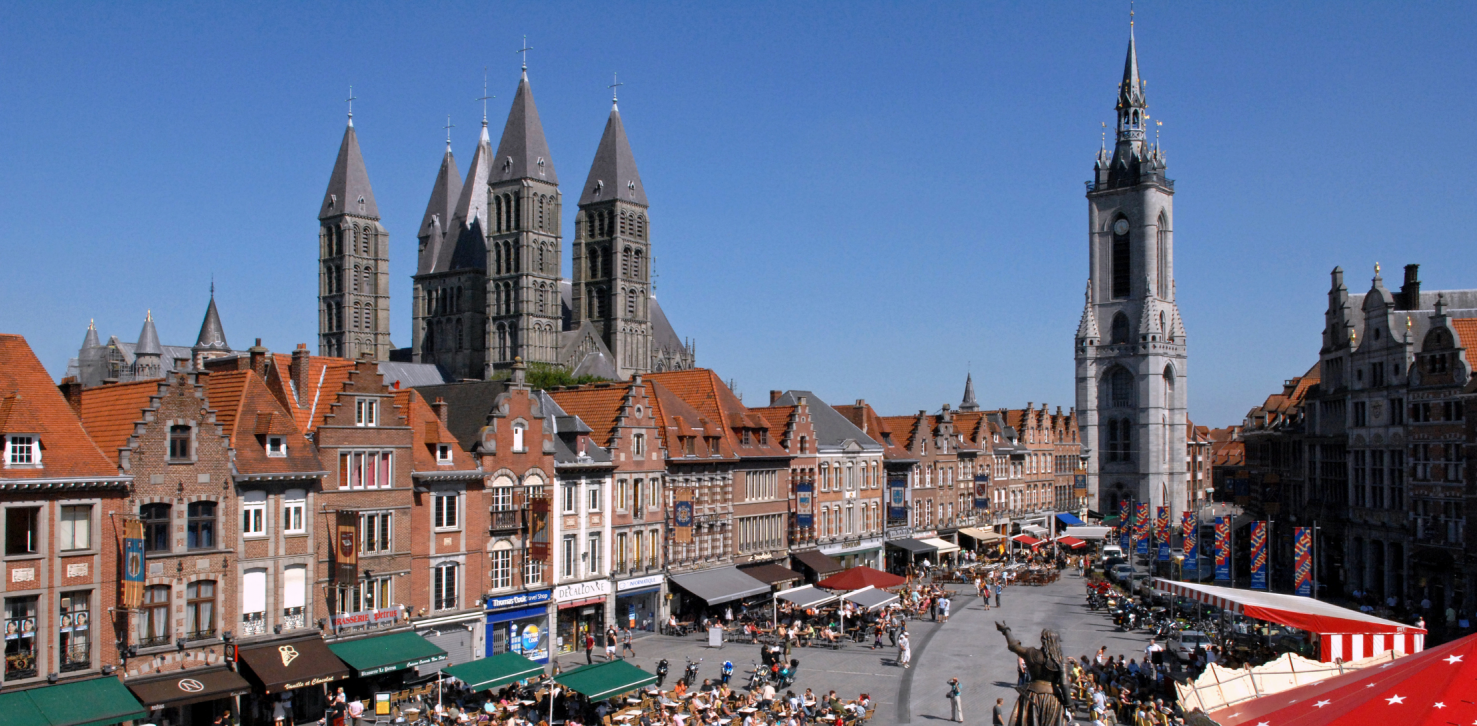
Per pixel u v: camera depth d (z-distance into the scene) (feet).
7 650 140.97
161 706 148.15
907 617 274.36
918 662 220.64
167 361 537.65
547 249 620.90
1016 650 78.69
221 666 160.66
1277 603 179.83
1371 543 289.33
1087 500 600.39
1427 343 258.57
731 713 170.91
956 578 347.77
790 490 304.09
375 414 185.68
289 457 171.73
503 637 209.15
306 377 188.24
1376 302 286.66
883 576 252.21
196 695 151.84
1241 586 325.62
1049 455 499.92
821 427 334.85
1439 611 254.06
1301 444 365.81
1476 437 237.86
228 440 163.84
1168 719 161.48
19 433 142.41
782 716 168.96
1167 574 346.54
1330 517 317.83
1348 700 93.56
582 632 228.43
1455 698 86.94
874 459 347.77
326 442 176.76
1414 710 87.04
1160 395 645.51
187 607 158.51
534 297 610.65
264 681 158.40
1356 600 280.51
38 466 143.64
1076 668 190.60
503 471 208.54
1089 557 393.91
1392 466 276.00
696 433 265.95
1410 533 264.72
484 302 644.27
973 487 418.92
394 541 186.91
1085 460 635.66
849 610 255.50
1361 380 295.07
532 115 618.44
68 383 172.04
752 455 284.00
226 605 162.71
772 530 294.87
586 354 619.67
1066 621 269.64
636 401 244.63
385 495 185.47
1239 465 622.13
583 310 652.07
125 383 169.27
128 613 150.61
